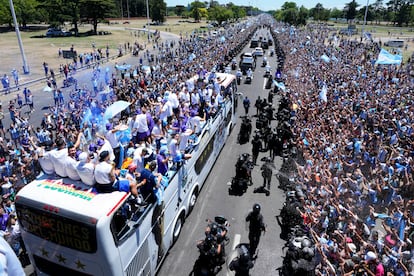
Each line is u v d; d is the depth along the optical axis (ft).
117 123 48.91
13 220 29.48
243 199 40.68
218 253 26.68
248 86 102.32
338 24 414.82
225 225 28.99
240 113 75.51
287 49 153.38
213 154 46.83
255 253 31.53
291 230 32.55
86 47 202.59
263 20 510.17
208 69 104.94
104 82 105.91
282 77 97.76
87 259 20.57
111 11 282.56
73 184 22.43
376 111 59.72
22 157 43.73
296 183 40.09
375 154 45.42
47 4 261.03
